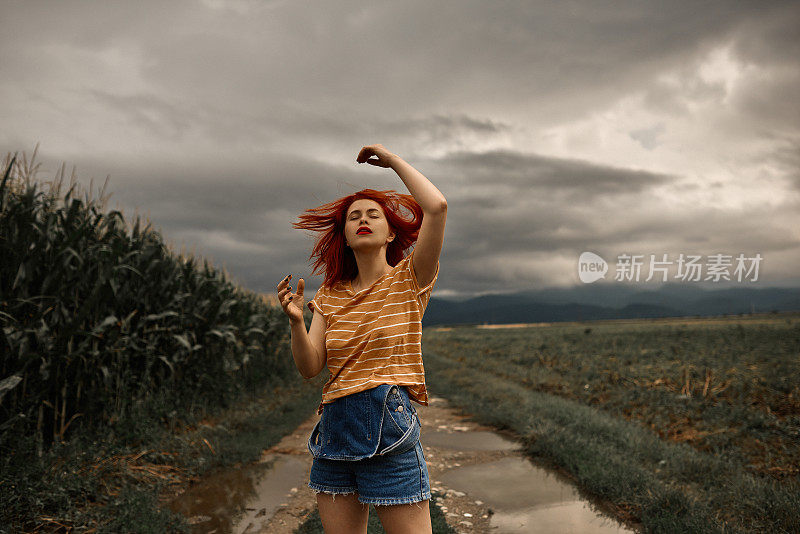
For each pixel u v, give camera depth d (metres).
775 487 4.02
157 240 6.23
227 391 7.70
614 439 5.61
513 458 5.54
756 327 38.94
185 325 6.93
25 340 4.29
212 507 4.12
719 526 3.22
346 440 1.72
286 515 3.95
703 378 9.99
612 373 11.37
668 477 4.40
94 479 4.03
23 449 3.94
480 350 23.75
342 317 1.84
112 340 5.20
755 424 6.48
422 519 1.72
